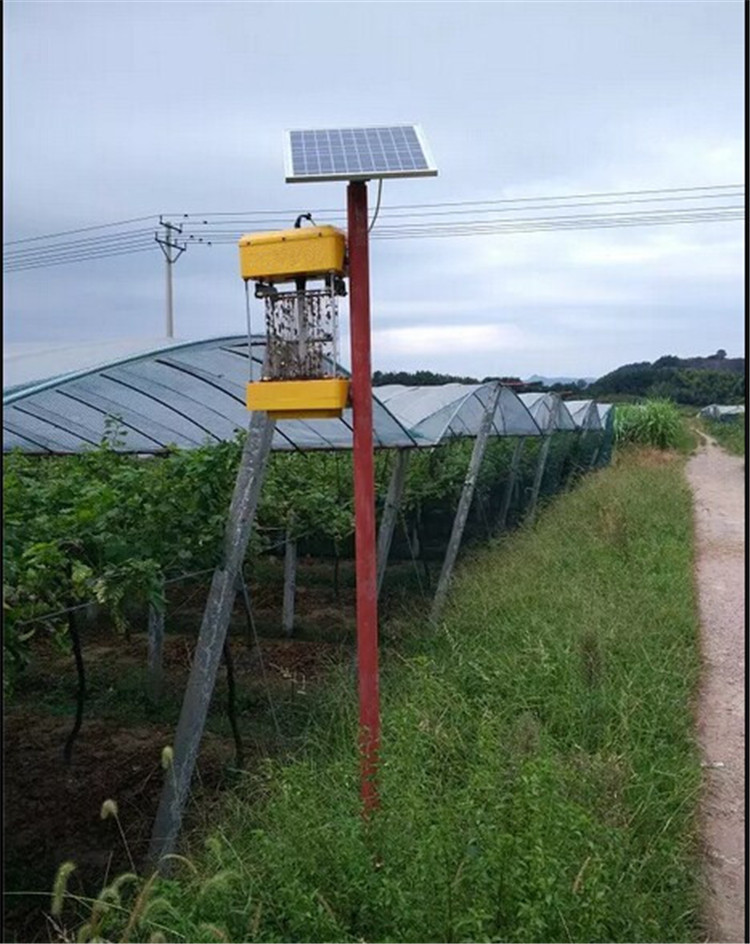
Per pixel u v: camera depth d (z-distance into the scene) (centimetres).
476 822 354
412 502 1046
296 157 390
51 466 671
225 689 736
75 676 777
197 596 1027
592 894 320
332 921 313
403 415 1061
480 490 1212
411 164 384
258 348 670
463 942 297
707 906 409
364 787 399
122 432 666
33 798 553
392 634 819
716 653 753
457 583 945
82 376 547
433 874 323
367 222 398
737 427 3195
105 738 649
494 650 681
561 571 931
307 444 790
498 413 1174
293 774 423
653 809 451
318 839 354
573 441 1961
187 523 481
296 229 397
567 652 623
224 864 379
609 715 554
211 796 536
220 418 705
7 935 422
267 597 1062
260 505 735
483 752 419
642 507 1309
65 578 453
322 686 679
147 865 449
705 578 1013
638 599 808
